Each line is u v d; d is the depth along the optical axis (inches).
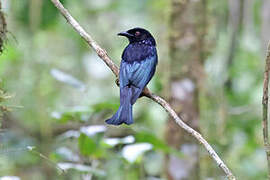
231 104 588.1
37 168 495.8
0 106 315.0
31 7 512.1
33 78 547.8
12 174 472.1
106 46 685.9
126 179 452.1
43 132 504.4
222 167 265.3
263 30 538.0
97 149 387.2
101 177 396.5
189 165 474.9
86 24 695.1
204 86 486.6
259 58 611.5
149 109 596.7
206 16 492.1
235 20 578.6
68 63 650.2
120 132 491.2
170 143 481.4
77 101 586.9
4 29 329.1
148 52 384.8
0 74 545.3
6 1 513.7
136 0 709.3
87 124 394.3
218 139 510.3
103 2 713.6
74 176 428.5
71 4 676.1
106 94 642.8
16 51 549.6
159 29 572.1
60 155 401.4
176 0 490.3
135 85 355.6
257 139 583.2
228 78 569.0
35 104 538.3
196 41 487.5
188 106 484.7
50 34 660.7
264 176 544.1
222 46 588.4
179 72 487.2
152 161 506.3
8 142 491.2
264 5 536.4
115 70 324.8
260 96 607.5
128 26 693.9
